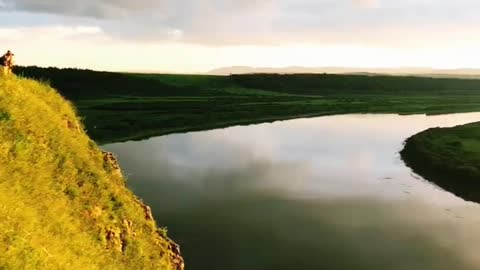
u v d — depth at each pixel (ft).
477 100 510.99
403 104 449.48
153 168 159.94
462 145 193.88
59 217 45.32
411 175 160.04
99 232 49.42
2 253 34.35
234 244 93.15
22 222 39.52
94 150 61.67
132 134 229.86
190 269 80.74
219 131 261.44
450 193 138.41
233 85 609.01
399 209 121.19
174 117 277.64
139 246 53.47
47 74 409.28
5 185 43.04
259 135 249.55
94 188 53.88
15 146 48.32
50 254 38.37
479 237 102.32
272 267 83.05
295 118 336.49
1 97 52.44
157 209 113.80
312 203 124.26
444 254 92.22
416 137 221.87
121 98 383.86
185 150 197.36
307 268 83.30
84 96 382.22
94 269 43.50
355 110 395.34
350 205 123.24
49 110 58.49
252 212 114.32
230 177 150.51
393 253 91.86
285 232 101.30
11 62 60.59
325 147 213.66
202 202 121.39
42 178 47.96
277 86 606.55
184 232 98.84
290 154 194.80
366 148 212.23
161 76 615.16
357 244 95.81
